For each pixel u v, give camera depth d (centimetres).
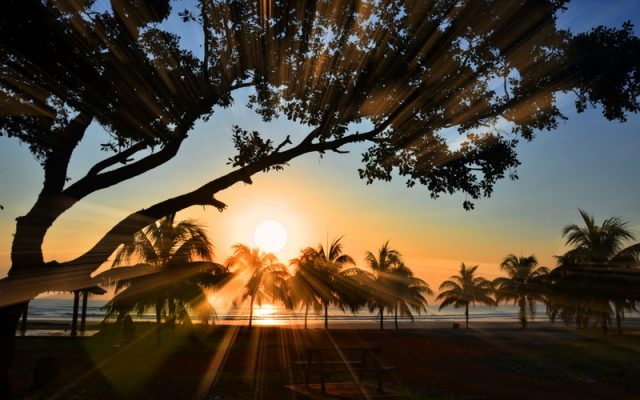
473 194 1213
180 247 2866
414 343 3516
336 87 1162
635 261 4231
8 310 1088
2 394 1107
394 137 1198
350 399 1175
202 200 1126
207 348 2667
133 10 1063
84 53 1012
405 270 5762
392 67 1091
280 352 2491
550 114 1124
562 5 995
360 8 1082
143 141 1191
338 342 3512
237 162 1223
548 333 4928
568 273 4516
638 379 1691
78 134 1120
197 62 1207
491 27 1025
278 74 1212
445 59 1066
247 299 4678
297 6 1116
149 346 2705
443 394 1298
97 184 1111
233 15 1152
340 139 1206
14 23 908
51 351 2408
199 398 1218
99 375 1584
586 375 1791
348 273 5259
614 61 1003
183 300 2833
